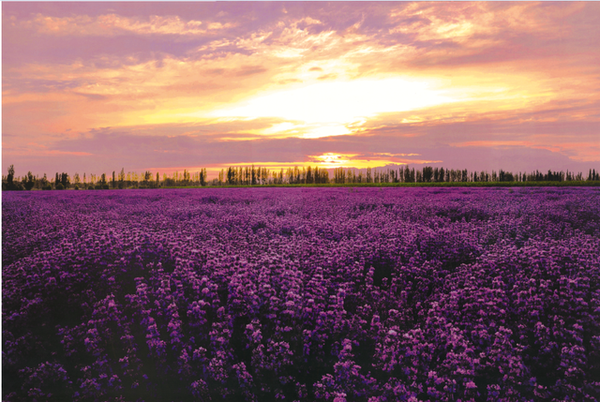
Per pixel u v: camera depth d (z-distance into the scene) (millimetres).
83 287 2994
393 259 3754
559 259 3324
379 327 2744
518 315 2863
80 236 3725
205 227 4863
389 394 2369
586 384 2336
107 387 2469
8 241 3479
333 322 2848
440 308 2906
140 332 2719
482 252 4031
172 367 2584
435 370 2508
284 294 3029
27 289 2863
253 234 4852
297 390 2525
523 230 4574
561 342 2564
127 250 3354
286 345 2635
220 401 2471
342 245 4141
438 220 5309
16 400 2436
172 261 3412
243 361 2689
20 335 2672
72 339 2617
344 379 2486
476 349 2639
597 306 2695
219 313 2787
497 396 2336
